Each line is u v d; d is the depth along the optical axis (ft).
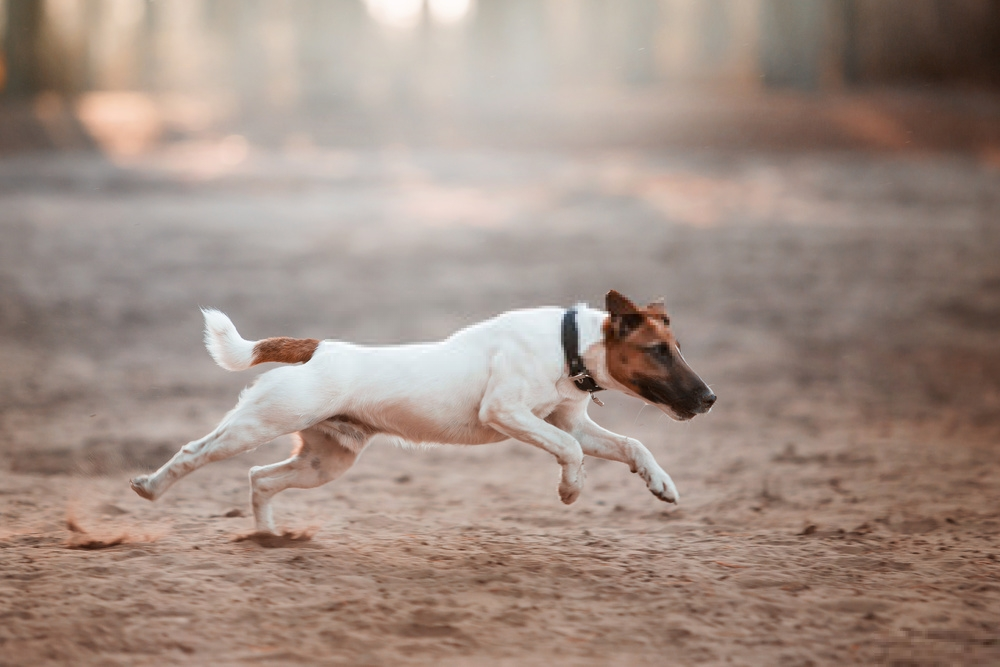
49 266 69.56
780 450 34.09
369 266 72.90
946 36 144.15
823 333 56.24
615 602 17.33
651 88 150.71
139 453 32.12
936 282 66.74
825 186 99.50
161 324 57.06
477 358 19.66
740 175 106.22
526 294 65.05
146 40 176.86
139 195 99.09
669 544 21.62
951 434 37.09
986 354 51.80
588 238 81.10
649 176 107.14
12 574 17.98
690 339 55.11
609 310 19.26
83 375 45.70
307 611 16.44
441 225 86.74
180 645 15.02
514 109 141.28
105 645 14.97
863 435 36.76
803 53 142.61
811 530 22.84
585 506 26.25
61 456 31.35
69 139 132.26
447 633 15.83
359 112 148.77
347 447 20.42
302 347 19.85
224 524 22.67
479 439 20.26
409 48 169.48
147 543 20.54
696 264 72.43
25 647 14.79
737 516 24.82
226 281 67.82
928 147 117.19
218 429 19.60
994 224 82.89
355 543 20.95
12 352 49.39
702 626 16.30
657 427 38.75
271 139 136.98
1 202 92.84
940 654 15.33
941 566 19.76
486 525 23.59
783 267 71.20
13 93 158.10
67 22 166.09
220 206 94.43
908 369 49.08
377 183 106.93
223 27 176.04
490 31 164.04
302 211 92.53
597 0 160.15
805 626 16.39
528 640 15.55
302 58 170.81
